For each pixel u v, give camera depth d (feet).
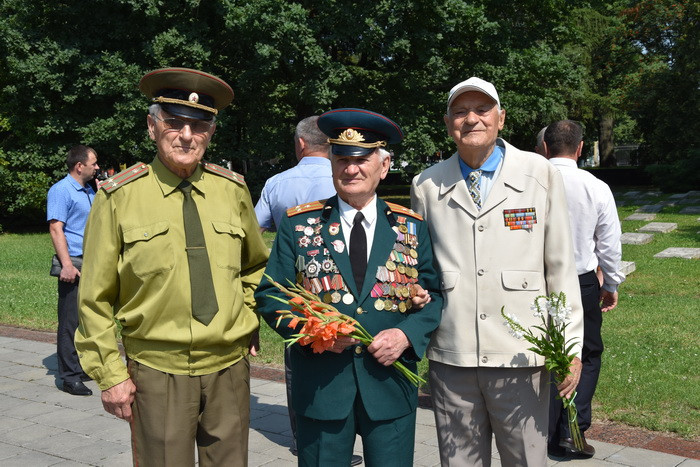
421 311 9.21
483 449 9.84
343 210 9.32
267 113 68.80
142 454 8.96
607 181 103.35
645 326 23.62
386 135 9.19
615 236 13.34
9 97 65.46
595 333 13.55
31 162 64.80
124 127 61.00
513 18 71.92
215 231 9.29
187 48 58.90
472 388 9.62
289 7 55.93
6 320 27.48
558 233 9.57
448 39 63.62
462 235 9.61
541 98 69.21
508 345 9.37
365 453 9.00
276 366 20.58
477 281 9.48
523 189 9.51
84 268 9.05
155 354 8.87
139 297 8.89
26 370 20.99
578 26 92.02
